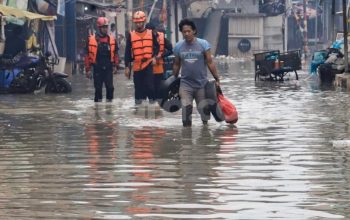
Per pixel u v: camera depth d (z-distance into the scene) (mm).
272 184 11070
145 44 24328
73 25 46125
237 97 27125
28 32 39062
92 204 9977
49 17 35406
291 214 9328
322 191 10570
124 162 13156
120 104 24891
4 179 11742
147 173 12070
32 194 10617
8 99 27625
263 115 20578
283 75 40031
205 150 14352
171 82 19156
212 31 90562
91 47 25891
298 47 108188
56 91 31125
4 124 19203
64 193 10664
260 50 89812
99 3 57312
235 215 9320
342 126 17906
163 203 9984
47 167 12773
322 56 40781
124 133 17109
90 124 19047
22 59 31438
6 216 9375
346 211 9438
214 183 11211
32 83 31094
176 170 12289
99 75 26094
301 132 16859
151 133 17016
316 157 13398
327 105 23516
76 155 14008
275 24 92500
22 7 39062
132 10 68250
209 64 18547
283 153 13883
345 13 33250
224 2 92188
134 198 10289
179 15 87750
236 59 83000
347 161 12930
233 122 18562
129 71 24672
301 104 23969
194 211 9539
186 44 18438
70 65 46125
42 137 16641
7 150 14750
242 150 14312
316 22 109875
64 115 21359
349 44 36156
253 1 92188
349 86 30938
